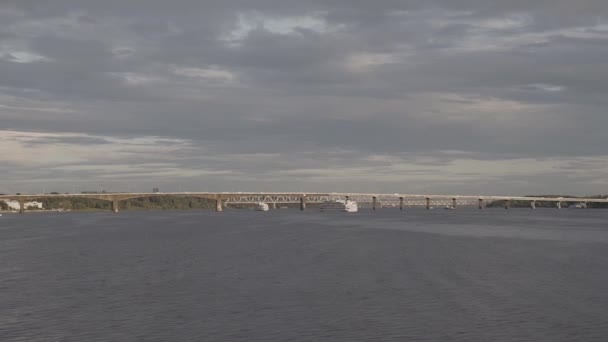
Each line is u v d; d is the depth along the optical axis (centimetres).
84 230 16600
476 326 4359
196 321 4544
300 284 6072
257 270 7125
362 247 10175
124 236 13662
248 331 4262
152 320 4588
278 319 4584
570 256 8569
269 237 12850
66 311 4912
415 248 9962
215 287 5941
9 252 9794
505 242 11238
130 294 5622
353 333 4200
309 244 10850
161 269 7331
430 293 5550
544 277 6481
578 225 18312
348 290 5716
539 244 10744
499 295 5441
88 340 4091
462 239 12056
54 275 6906
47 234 14850
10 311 4925
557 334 4162
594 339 4053
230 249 9938
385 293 5556
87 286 6097
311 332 4225
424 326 4362
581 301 5166
